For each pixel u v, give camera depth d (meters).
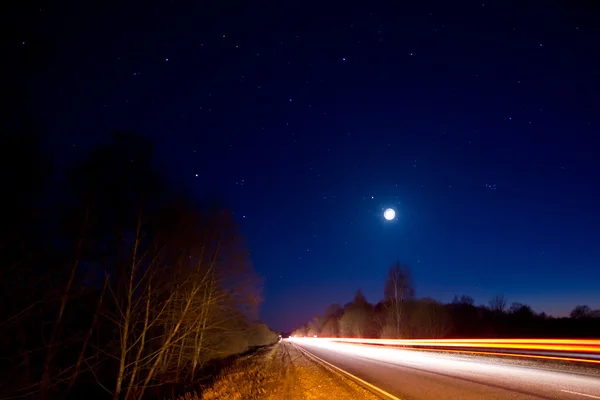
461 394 10.66
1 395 9.94
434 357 25.92
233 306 17.88
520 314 53.84
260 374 21.00
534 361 18.67
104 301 13.48
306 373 20.95
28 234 9.98
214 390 15.61
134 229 13.05
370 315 84.00
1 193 9.21
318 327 167.12
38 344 11.72
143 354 16.31
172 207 14.26
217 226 17.34
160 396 16.73
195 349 19.64
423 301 51.06
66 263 11.40
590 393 9.88
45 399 11.03
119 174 12.78
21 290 10.19
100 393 15.13
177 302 15.84
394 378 15.64
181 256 14.59
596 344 20.23
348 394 12.68
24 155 9.34
